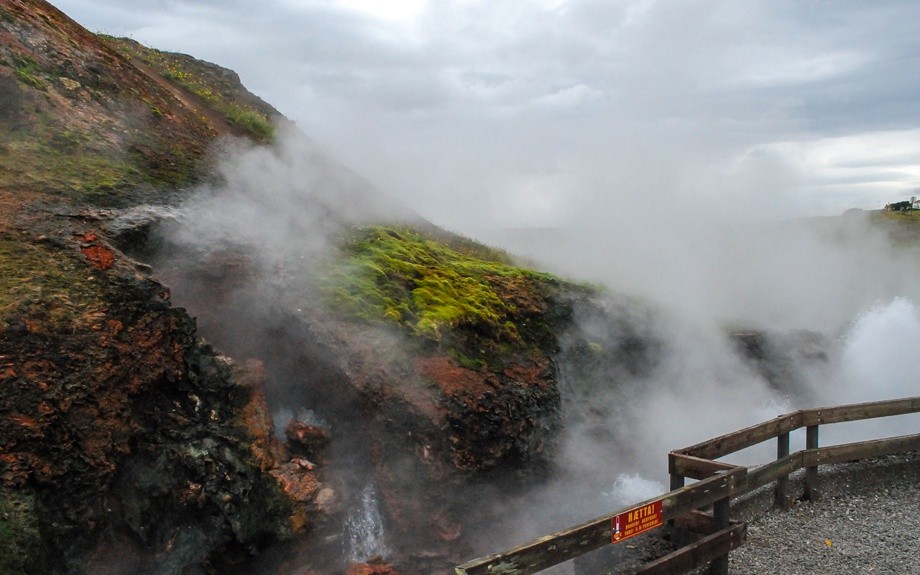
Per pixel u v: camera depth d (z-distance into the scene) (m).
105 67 11.35
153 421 6.43
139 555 5.90
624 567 6.20
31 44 10.30
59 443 5.63
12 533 5.02
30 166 8.41
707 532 6.14
